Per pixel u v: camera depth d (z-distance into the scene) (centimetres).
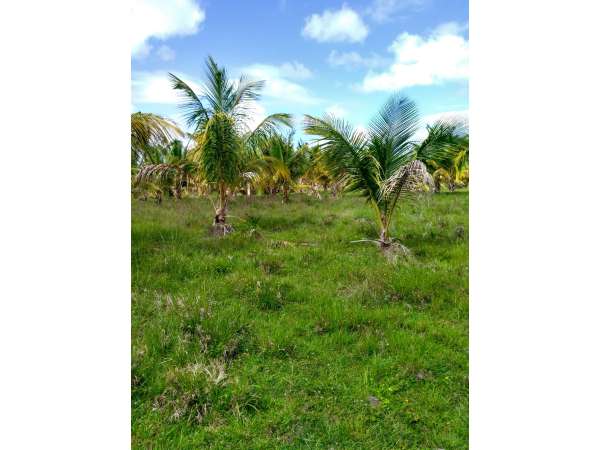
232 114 704
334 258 522
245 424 214
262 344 288
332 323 322
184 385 232
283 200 1212
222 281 416
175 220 760
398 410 227
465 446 208
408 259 503
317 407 229
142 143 568
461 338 303
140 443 204
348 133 575
